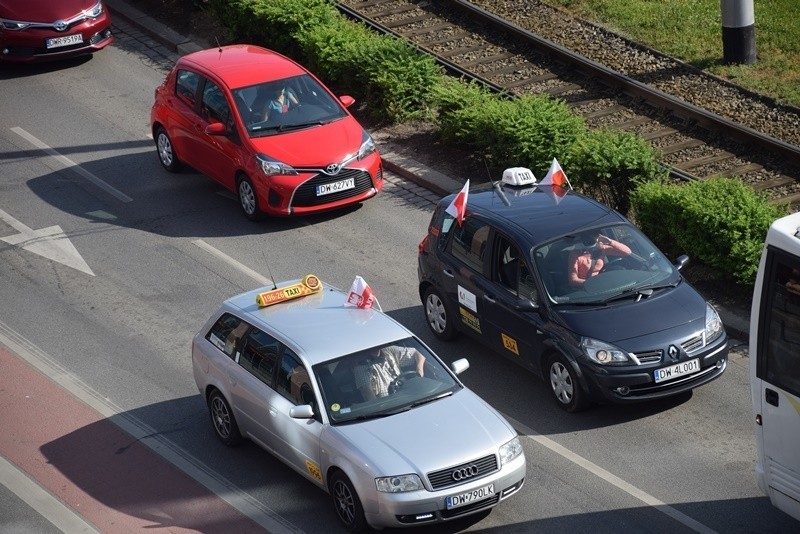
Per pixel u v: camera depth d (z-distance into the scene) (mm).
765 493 33719
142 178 64500
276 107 59438
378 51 68875
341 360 37094
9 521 37188
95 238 58031
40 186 63844
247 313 40188
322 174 57062
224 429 40625
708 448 39094
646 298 41750
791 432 32094
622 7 76688
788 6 75125
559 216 44469
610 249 43094
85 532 36375
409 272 53344
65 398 44781
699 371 40562
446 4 78812
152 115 64875
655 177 55781
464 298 45125
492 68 71062
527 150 58156
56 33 76688
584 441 39906
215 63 62219
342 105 60781
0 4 77312
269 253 55781
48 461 40688
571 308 41312
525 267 42719
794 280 31500
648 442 39625
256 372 38562
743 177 57812
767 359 32469
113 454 40875
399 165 63562
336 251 55688
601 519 35594
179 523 36500
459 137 63500
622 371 39469
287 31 74688
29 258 56344
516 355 43250
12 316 51281
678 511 35812
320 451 35438
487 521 35812
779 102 63562
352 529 34844
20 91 76125
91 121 71438
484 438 34812
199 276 53906
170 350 47969
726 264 48469
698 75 67812
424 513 33500
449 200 47906
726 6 67875
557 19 76125
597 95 67250
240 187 58938
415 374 37375
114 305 51812
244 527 36031
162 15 85562
